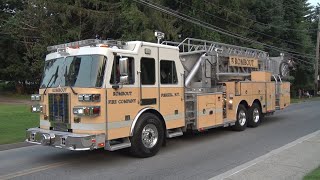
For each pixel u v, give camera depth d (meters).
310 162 7.74
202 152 10.14
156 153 9.92
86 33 32.50
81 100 8.48
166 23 29.34
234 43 35.97
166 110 10.28
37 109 9.60
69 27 32.03
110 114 8.65
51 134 8.70
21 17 34.62
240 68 16.02
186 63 13.99
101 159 9.38
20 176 7.83
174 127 10.59
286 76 19.30
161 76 10.17
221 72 14.49
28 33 34.94
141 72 9.52
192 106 11.52
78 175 7.86
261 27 41.50
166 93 10.30
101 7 31.45
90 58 8.70
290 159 8.02
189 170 8.14
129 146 9.06
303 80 50.78
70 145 8.24
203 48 14.42
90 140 8.21
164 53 10.30
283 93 18.19
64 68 9.12
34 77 41.19
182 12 33.31
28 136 9.39
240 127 14.15
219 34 34.41
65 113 8.83
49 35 32.06
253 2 39.03
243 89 14.46
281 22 43.41
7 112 19.52
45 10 32.19
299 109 25.62
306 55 48.47
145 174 7.84
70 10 30.45
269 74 16.73
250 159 9.17
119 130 8.87
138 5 28.80
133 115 9.23
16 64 40.66
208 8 33.41
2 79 44.28
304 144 9.78
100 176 7.74
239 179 6.52
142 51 9.57
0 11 42.78
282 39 45.97
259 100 15.63
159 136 9.89
